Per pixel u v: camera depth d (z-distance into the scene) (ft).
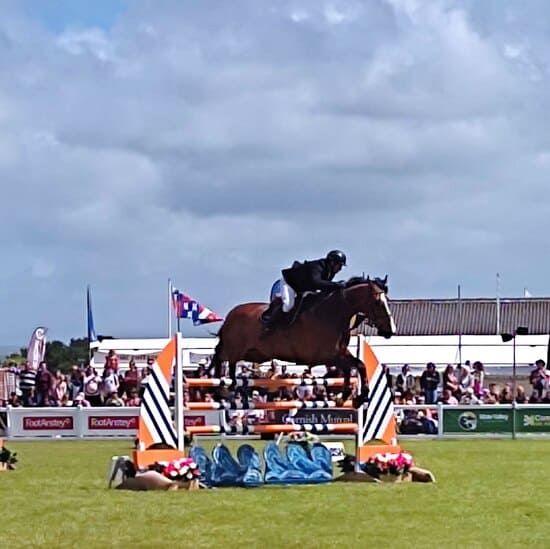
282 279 53.36
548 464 60.54
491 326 174.91
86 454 71.31
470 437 88.48
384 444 52.37
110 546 34.32
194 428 51.31
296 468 50.70
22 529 37.32
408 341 134.31
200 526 37.86
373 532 36.60
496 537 35.65
